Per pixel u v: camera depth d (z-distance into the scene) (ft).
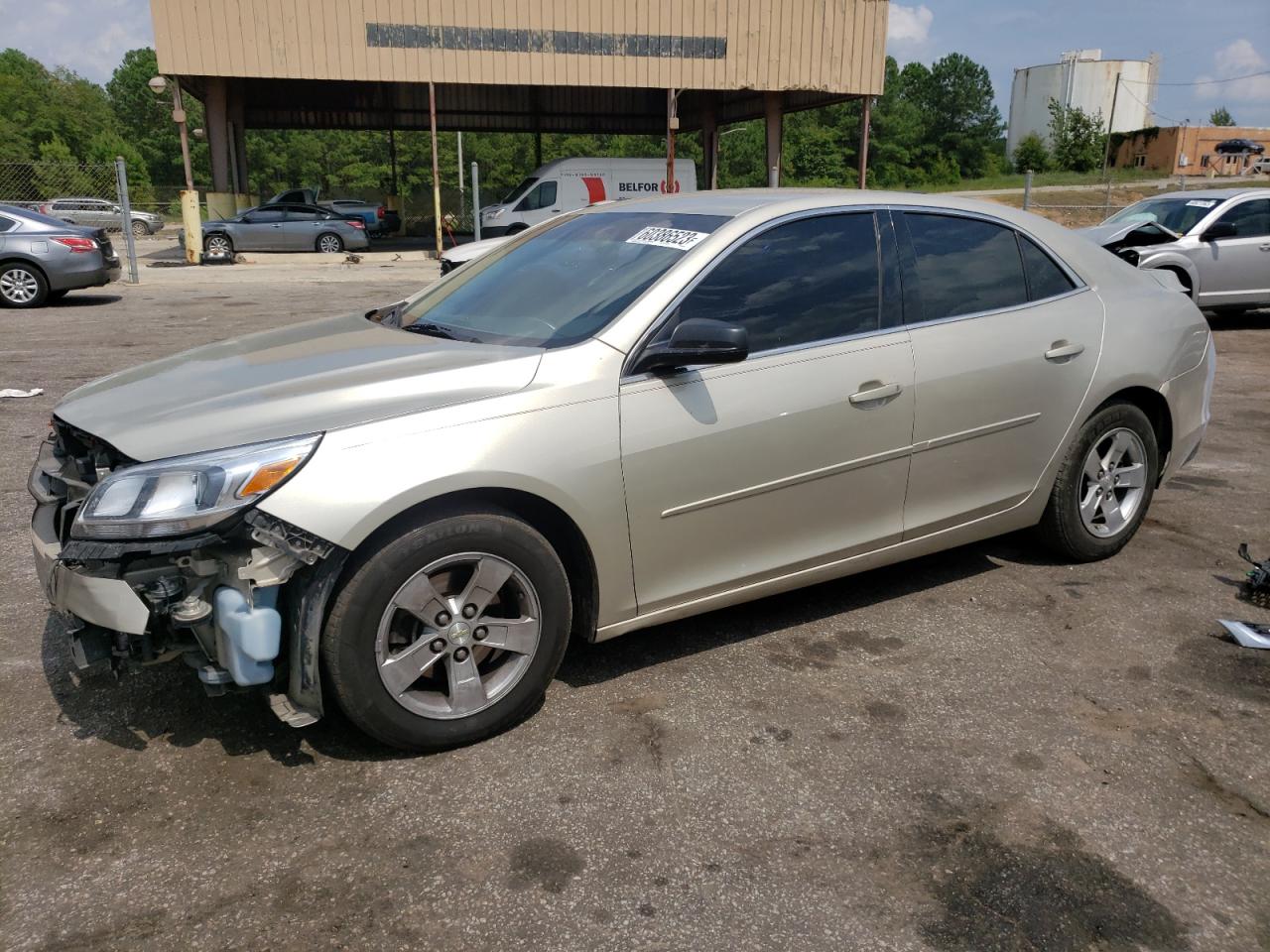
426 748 9.68
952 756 9.84
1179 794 9.25
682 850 8.40
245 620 8.66
